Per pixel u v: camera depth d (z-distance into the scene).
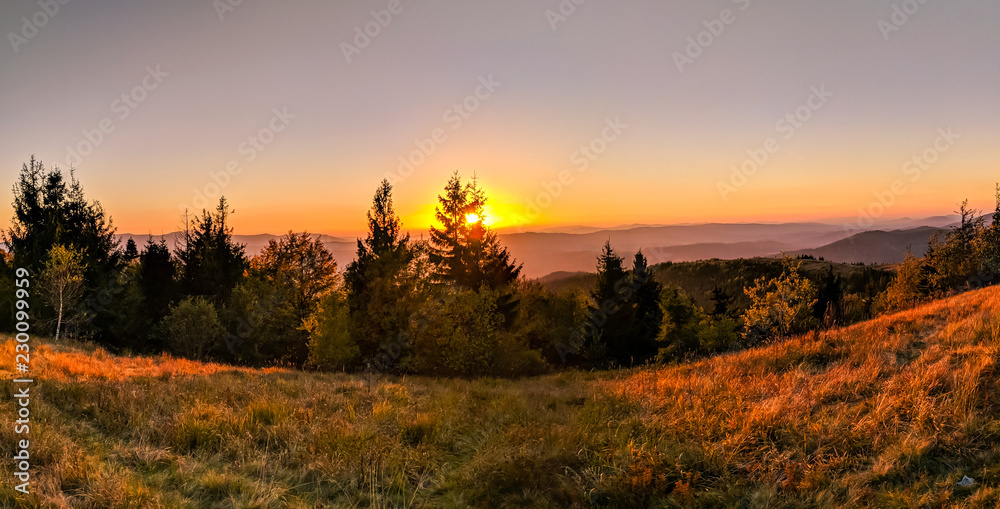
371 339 25.83
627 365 38.28
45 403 7.92
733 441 6.89
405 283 26.41
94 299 32.75
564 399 12.63
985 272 34.38
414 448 7.92
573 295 46.34
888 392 7.52
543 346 41.66
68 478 5.50
